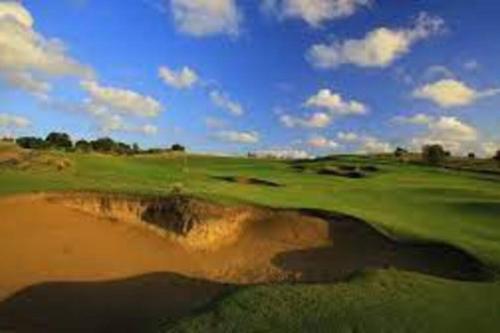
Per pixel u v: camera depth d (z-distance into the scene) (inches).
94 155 2891.2
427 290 1019.9
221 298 987.3
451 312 949.8
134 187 1657.2
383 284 1032.2
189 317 937.5
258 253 1413.6
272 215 1498.5
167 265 1379.2
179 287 1314.0
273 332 878.4
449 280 1099.9
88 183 1692.9
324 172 3262.8
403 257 1322.6
